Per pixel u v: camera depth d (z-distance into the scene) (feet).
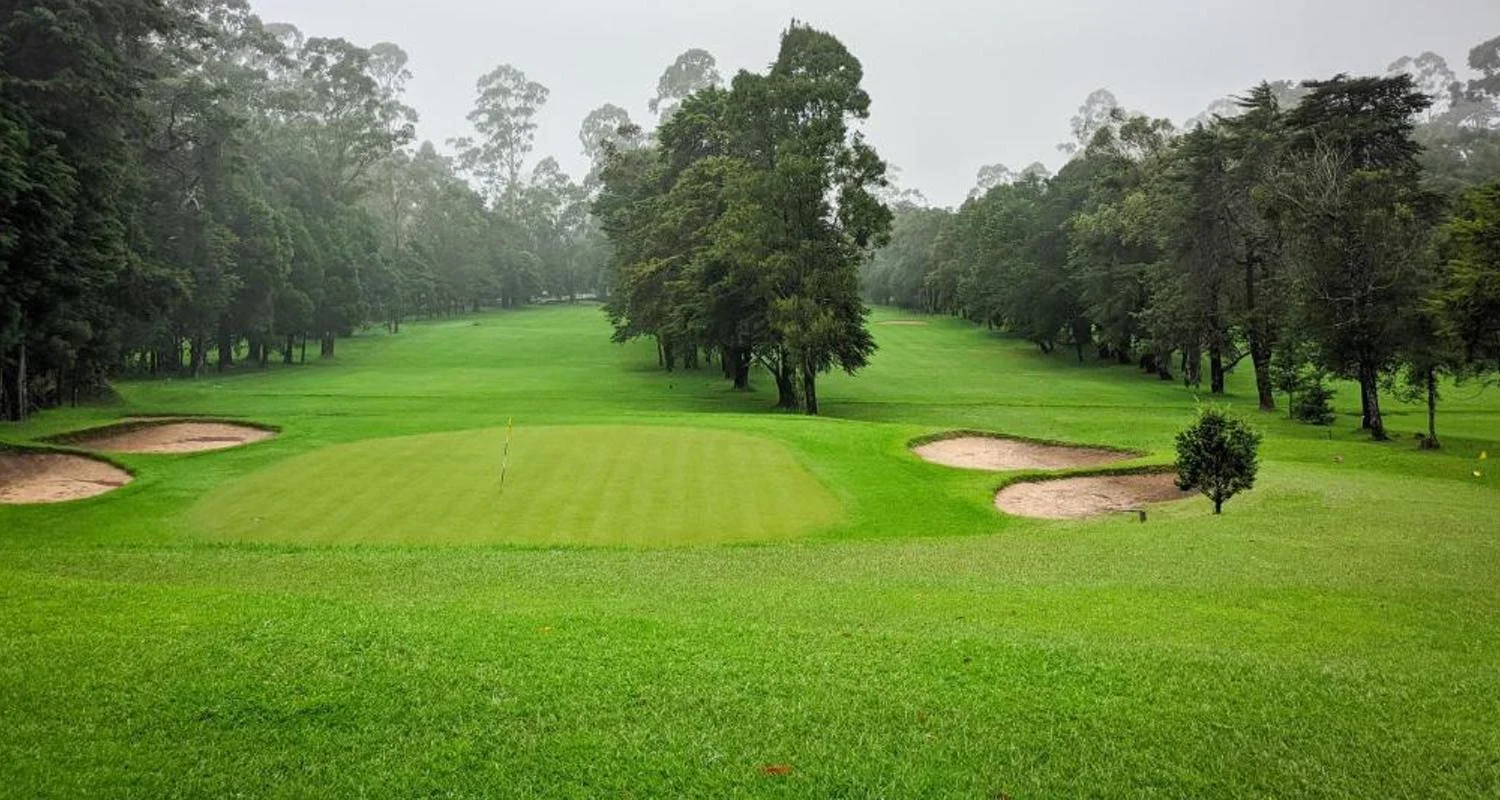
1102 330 208.74
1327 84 137.18
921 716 23.80
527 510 63.52
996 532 63.31
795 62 136.15
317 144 287.48
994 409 147.13
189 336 203.62
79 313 119.44
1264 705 24.70
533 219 438.40
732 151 166.71
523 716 23.59
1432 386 108.37
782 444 89.40
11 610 31.07
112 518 63.05
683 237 162.50
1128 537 55.31
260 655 27.04
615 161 220.23
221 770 20.71
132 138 135.03
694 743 22.18
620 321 231.91
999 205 278.67
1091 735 22.80
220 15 262.06
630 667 27.04
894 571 45.39
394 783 20.30
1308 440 108.88
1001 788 20.26
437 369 219.61
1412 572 43.24
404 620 31.40
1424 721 23.68
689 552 51.72
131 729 22.39
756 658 28.09
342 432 98.68
